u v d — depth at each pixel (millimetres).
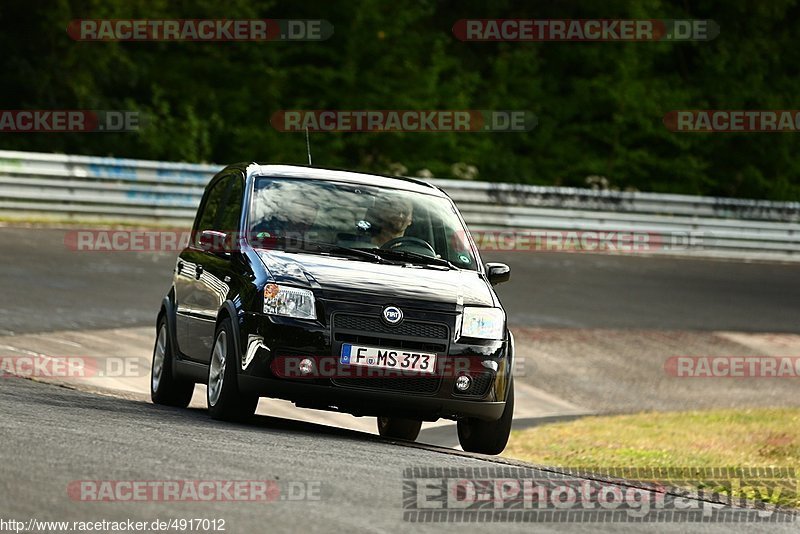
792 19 170500
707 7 162375
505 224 101188
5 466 20031
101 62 126438
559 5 157000
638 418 49469
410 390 30109
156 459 22109
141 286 66500
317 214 32938
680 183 152125
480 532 18750
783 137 157750
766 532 21594
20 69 119438
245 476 21234
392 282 30609
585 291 81000
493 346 30859
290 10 142125
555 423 47906
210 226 35375
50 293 60875
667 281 88812
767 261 106625
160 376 36312
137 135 126312
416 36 145500
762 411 52438
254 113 137625
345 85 139500
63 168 87062
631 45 153375
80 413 28328
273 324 29719
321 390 29547
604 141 148375
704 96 159250
